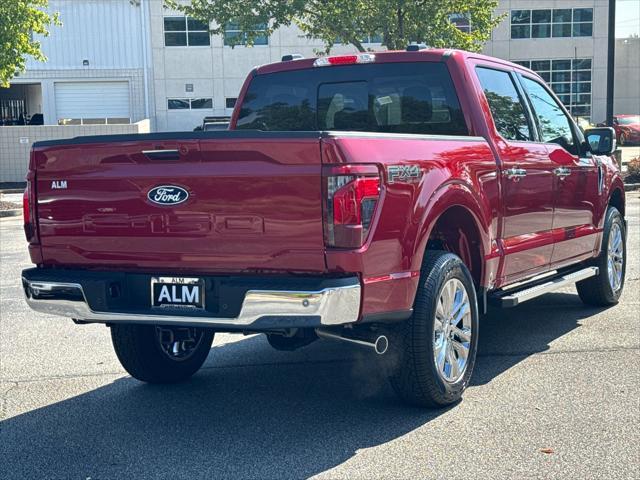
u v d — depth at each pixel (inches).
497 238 245.8
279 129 282.4
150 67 1738.4
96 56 1720.0
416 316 206.2
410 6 1080.2
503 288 268.2
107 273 207.8
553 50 1984.5
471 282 227.0
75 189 207.9
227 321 190.4
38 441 202.7
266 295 185.2
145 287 204.5
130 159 200.4
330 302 182.1
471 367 228.2
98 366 272.4
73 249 210.8
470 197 225.5
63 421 217.5
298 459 186.7
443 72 255.0
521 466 179.6
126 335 240.1
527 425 205.0
